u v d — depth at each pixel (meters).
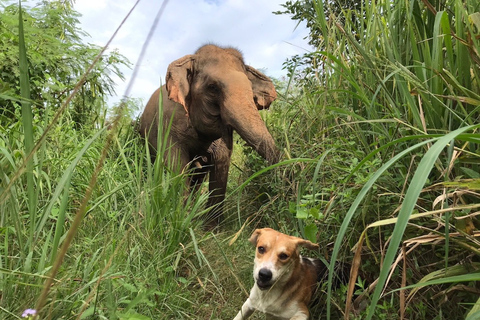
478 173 0.94
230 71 2.16
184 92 2.16
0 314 0.76
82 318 0.84
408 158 1.12
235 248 1.58
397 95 1.30
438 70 1.03
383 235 1.15
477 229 0.89
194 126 2.26
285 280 1.16
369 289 0.99
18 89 2.31
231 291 1.36
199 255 1.29
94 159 1.76
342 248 1.22
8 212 1.10
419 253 1.06
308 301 1.21
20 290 0.83
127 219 1.44
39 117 2.08
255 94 2.35
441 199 0.84
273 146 1.91
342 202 1.16
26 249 0.99
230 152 2.43
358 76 1.37
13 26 2.41
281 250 1.15
